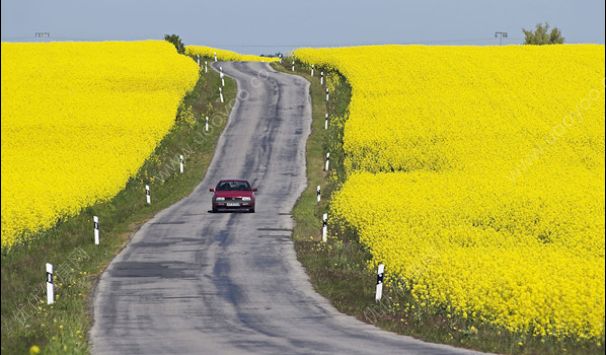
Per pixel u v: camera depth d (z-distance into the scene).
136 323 30.88
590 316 26.27
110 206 64.00
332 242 49.69
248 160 94.62
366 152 88.50
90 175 69.69
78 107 113.25
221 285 38.72
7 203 51.91
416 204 55.78
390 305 32.41
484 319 28.06
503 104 110.75
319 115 120.69
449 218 50.47
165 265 43.94
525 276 31.53
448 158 81.62
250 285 38.69
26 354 23.92
